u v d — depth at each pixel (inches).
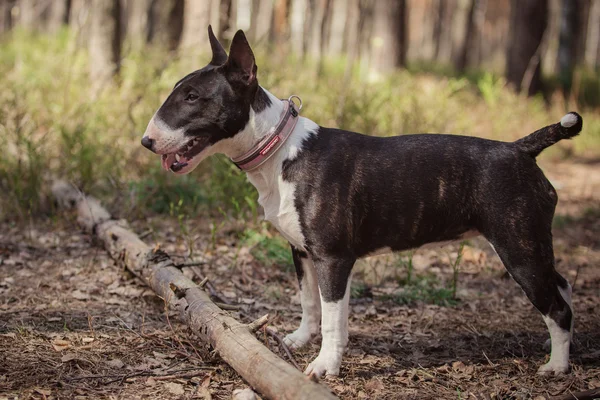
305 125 149.3
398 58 658.8
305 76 475.5
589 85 657.6
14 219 245.8
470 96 513.7
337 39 1208.8
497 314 193.8
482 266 235.8
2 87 354.3
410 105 402.6
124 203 254.2
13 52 568.7
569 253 259.4
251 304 189.9
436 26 1504.7
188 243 225.3
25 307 176.4
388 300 200.7
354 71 593.3
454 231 151.9
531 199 147.4
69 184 257.8
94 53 418.3
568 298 159.5
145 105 322.7
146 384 137.7
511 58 636.1
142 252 192.1
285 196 145.3
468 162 149.1
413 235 150.6
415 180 147.8
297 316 185.2
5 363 141.9
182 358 151.5
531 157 151.4
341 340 146.0
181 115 141.2
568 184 390.9
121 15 419.2
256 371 125.0
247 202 256.1
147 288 193.3
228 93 141.2
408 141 152.0
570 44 729.6
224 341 138.3
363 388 142.8
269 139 144.2
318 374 143.9
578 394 134.2
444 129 384.5
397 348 167.0
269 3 711.7
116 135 295.4
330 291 144.5
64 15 936.9
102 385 136.4
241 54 139.9
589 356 161.0
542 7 619.8
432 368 155.0
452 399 139.3
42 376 137.4
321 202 143.5
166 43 488.4
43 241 228.1
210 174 277.0
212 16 473.1
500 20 1839.3
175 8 523.8
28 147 251.8
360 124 336.5
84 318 171.0
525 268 147.1
